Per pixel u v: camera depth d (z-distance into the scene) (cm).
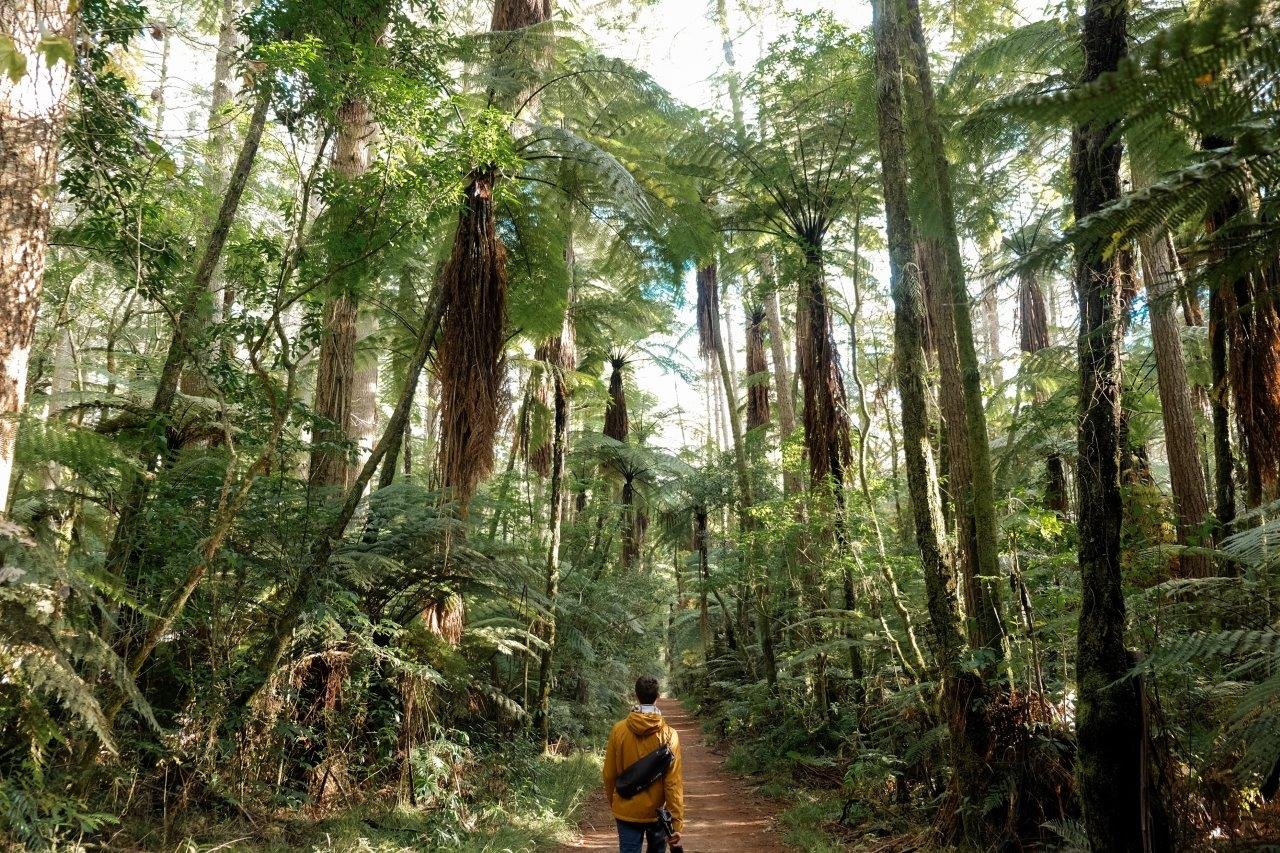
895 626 799
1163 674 389
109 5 432
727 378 1145
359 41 514
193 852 404
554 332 786
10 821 293
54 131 329
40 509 378
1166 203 221
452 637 752
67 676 286
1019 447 700
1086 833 348
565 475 1338
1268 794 377
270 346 484
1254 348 458
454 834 531
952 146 700
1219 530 524
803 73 833
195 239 827
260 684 518
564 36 766
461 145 532
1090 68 343
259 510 558
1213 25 135
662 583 1574
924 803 572
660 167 827
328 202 515
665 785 374
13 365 312
